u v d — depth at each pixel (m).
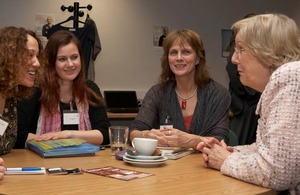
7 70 1.70
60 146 1.76
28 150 1.95
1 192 1.16
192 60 2.40
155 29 5.09
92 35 4.47
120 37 4.92
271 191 1.28
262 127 1.42
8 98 1.87
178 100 2.46
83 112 2.41
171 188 1.25
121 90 4.95
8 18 4.38
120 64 4.94
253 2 5.70
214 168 1.56
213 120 2.32
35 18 4.50
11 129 1.87
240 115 3.53
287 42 1.40
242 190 1.25
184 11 5.24
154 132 2.04
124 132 1.88
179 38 2.42
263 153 1.30
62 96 2.42
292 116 1.25
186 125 2.39
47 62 2.25
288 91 1.29
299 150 1.24
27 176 1.37
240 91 3.50
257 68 1.45
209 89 2.41
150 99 2.49
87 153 1.80
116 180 1.34
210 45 5.41
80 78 2.42
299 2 6.00
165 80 2.55
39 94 2.35
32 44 1.87
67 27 4.54
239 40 1.48
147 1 5.04
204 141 1.70
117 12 4.89
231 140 2.32
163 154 1.74
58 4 4.59
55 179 1.33
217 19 5.45
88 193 1.16
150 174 1.44
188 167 1.60
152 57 5.10
